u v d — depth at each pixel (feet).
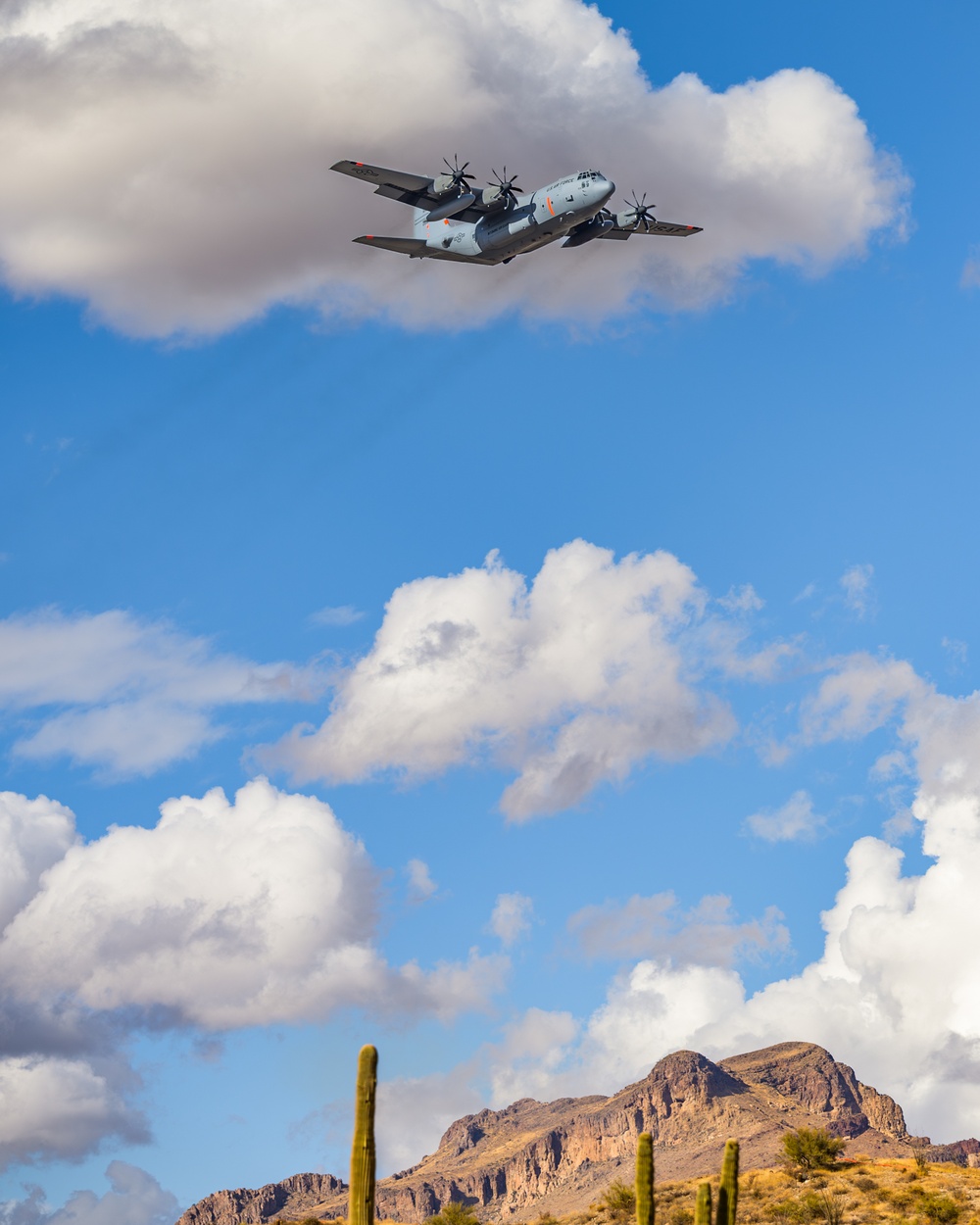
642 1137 101.09
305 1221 273.95
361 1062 83.35
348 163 295.07
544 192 292.81
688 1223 242.99
